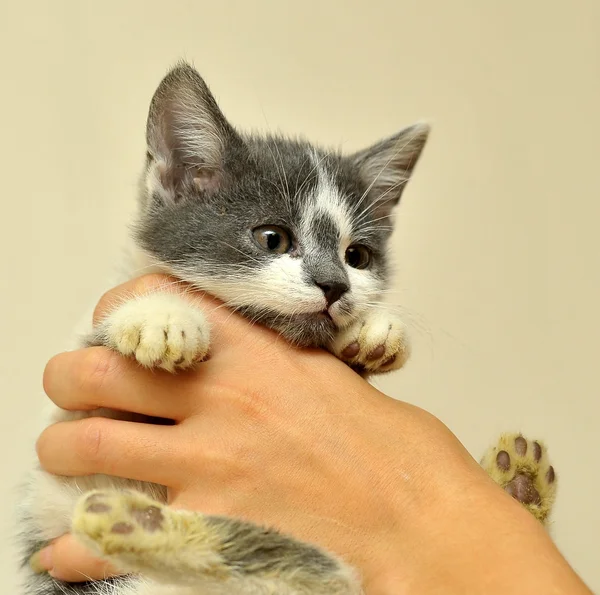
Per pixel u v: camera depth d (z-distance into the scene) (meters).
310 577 0.27
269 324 0.32
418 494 0.28
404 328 0.33
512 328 0.45
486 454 0.36
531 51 0.45
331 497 0.28
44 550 0.31
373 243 0.36
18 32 0.41
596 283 0.45
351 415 0.29
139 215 0.34
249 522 0.27
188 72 0.33
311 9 0.43
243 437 0.29
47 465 0.30
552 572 0.25
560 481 0.44
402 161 0.39
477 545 0.26
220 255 0.32
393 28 0.44
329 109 0.44
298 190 0.34
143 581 0.29
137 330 0.29
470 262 0.45
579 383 0.45
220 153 0.34
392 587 0.26
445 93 0.45
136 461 0.29
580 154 0.45
